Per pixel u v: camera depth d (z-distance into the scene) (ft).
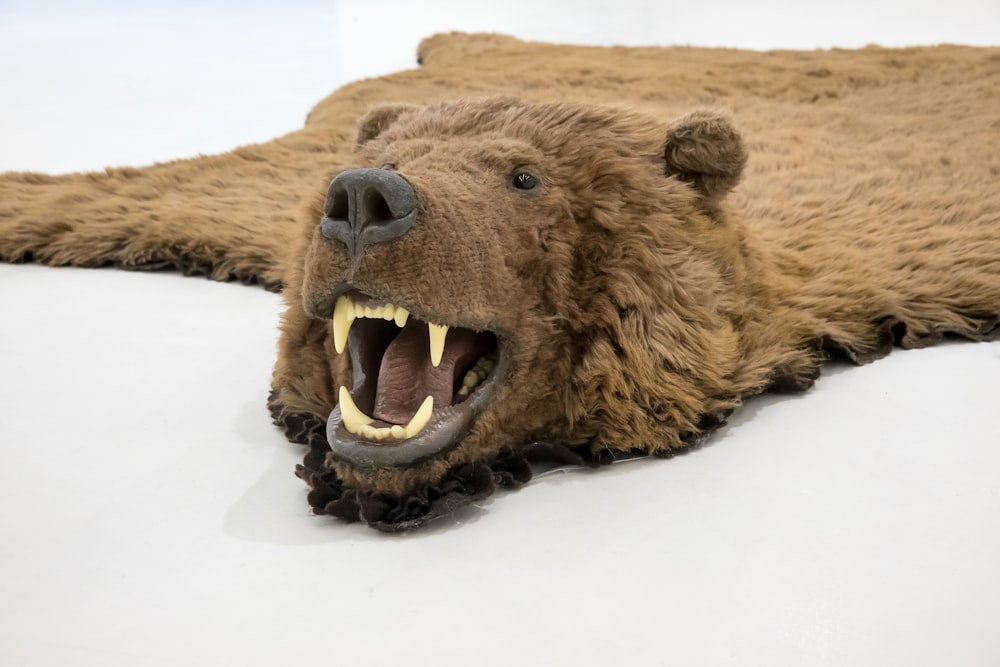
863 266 8.79
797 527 5.90
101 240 11.89
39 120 20.35
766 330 7.39
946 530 5.80
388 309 5.99
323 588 5.51
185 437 7.43
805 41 26.25
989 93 15.61
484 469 6.29
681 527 5.96
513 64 19.44
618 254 6.50
